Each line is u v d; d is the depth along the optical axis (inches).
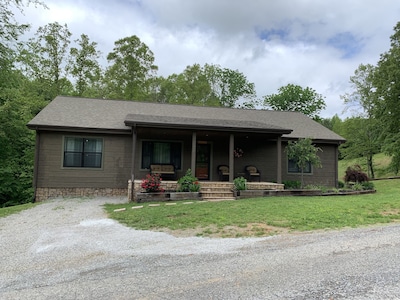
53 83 977.5
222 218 269.6
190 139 547.5
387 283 128.1
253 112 663.1
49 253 183.9
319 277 135.7
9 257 177.2
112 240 211.9
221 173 539.5
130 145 510.3
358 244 186.4
